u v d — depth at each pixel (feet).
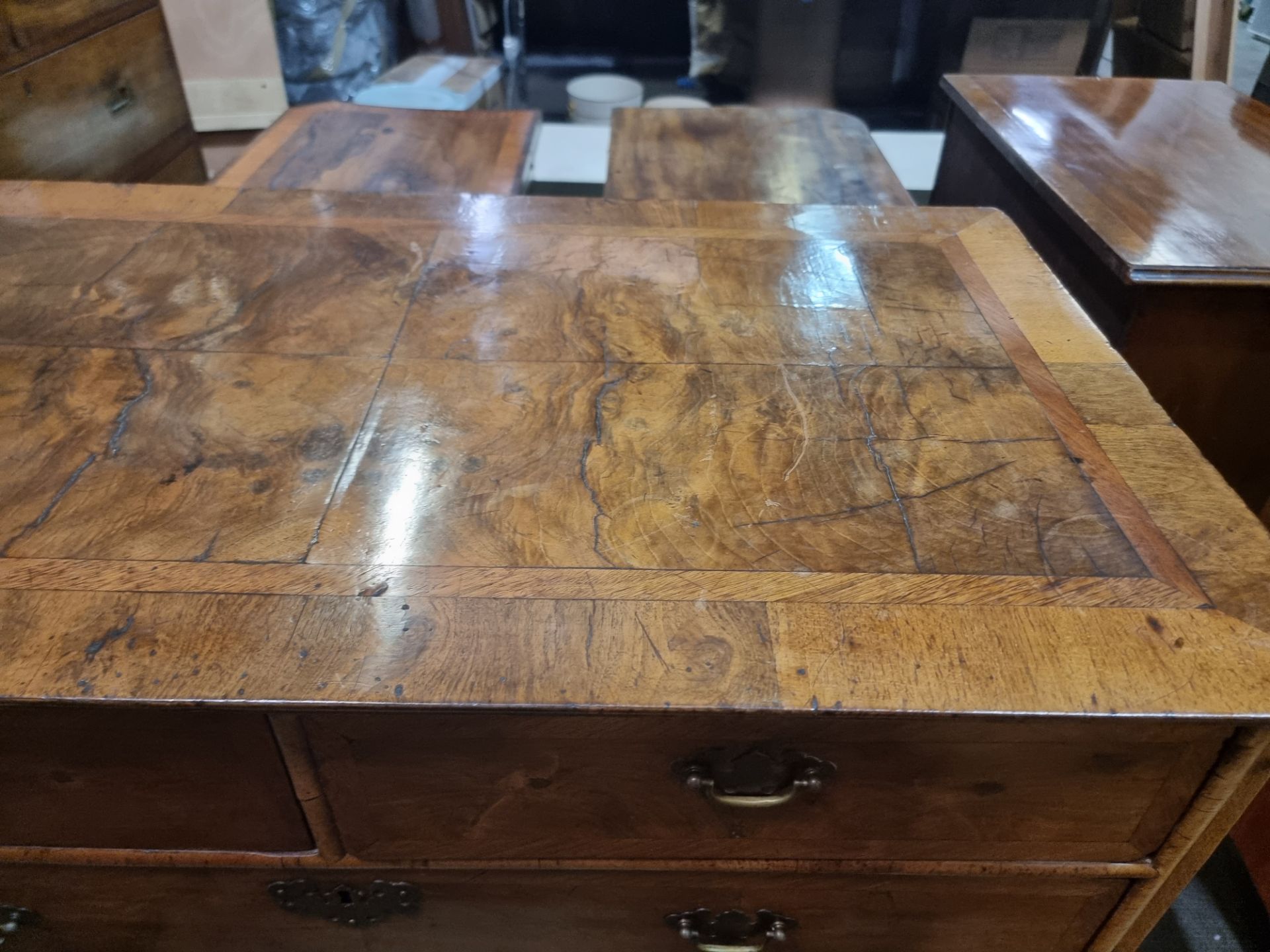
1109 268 3.93
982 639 2.03
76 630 2.00
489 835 2.35
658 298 3.32
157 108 6.14
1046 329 3.19
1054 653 2.01
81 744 2.11
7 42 4.55
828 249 3.69
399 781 2.20
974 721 1.98
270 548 2.22
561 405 2.75
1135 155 4.88
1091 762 2.13
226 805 2.28
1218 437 4.38
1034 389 2.86
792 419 2.71
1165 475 2.52
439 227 3.78
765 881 2.53
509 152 5.70
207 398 2.74
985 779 2.19
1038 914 2.64
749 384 2.87
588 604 2.10
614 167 5.47
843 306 3.30
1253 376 4.14
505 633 2.02
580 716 1.98
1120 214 4.19
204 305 3.21
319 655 1.96
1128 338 4.00
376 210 3.90
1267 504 4.58
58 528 2.26
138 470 2.45
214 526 2.28
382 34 8.94
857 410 2.76
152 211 3.85
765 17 7.82
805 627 2.05
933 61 7.89
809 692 1.91
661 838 2.36
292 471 2.46
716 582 2.16
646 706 1.89
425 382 2.83
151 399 2.72
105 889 2.59
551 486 2.44
